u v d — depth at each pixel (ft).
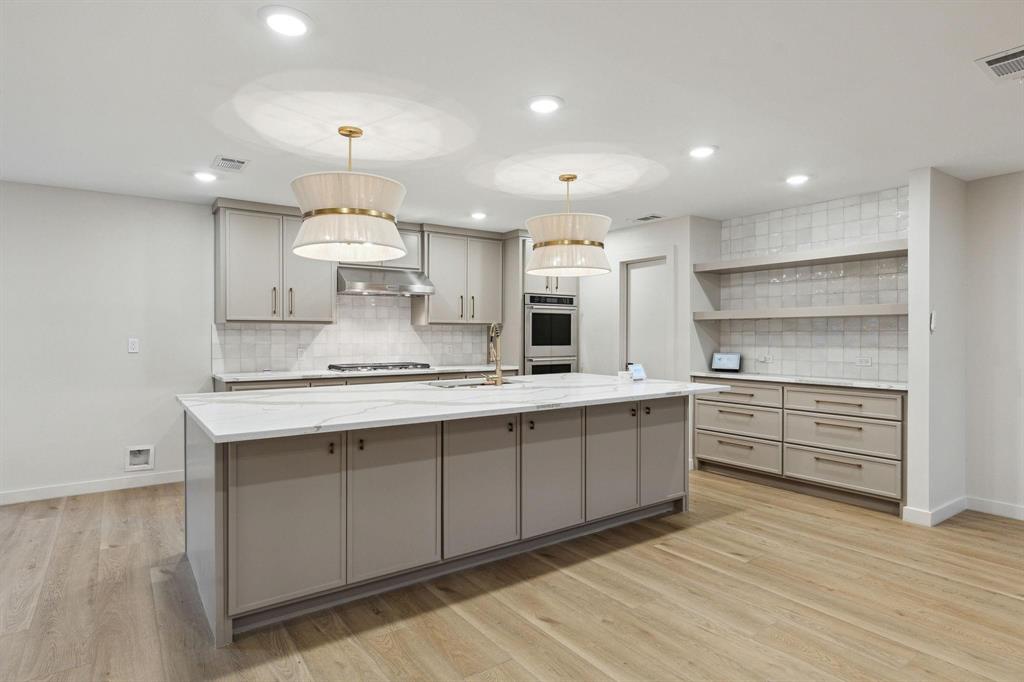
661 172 12.57
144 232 14.99
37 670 6.67
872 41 7.00
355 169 12.36
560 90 8.41
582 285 21.08
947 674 6.70
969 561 10.08
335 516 8.07
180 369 15.48
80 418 14.23
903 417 12.47
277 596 7.60
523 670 6.75
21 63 7.52
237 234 15.30
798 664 6.89
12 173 12.75
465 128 9.86
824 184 13.60
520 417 10.11
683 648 7.24
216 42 7.00
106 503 13.37
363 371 16.55
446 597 8.64
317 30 6.71
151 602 8.38
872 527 11.91
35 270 13.70
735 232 17.61
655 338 18.69
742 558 10.21
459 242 19.35
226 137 10.34
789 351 16.21
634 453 11.94
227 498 7.22
